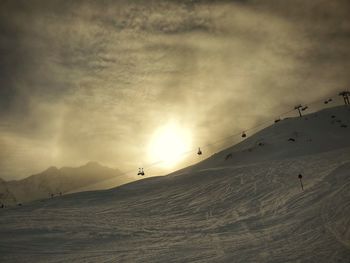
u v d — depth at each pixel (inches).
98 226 1521.9
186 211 1867.6
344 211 1010.7
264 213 1390.3
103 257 981.2
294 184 1813.5
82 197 2883.9
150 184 3093.0
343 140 3602.4
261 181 2159.2
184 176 3080.7
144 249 1045.8
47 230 1428.4
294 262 677.9
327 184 1508.4
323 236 837.8
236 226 1273.4
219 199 1999.3
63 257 1024.2
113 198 2716.5
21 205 2908.5
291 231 976.9
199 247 984.3
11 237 1304.1
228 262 763.4
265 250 818.2
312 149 3484.3
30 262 986.7
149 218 1768.0
